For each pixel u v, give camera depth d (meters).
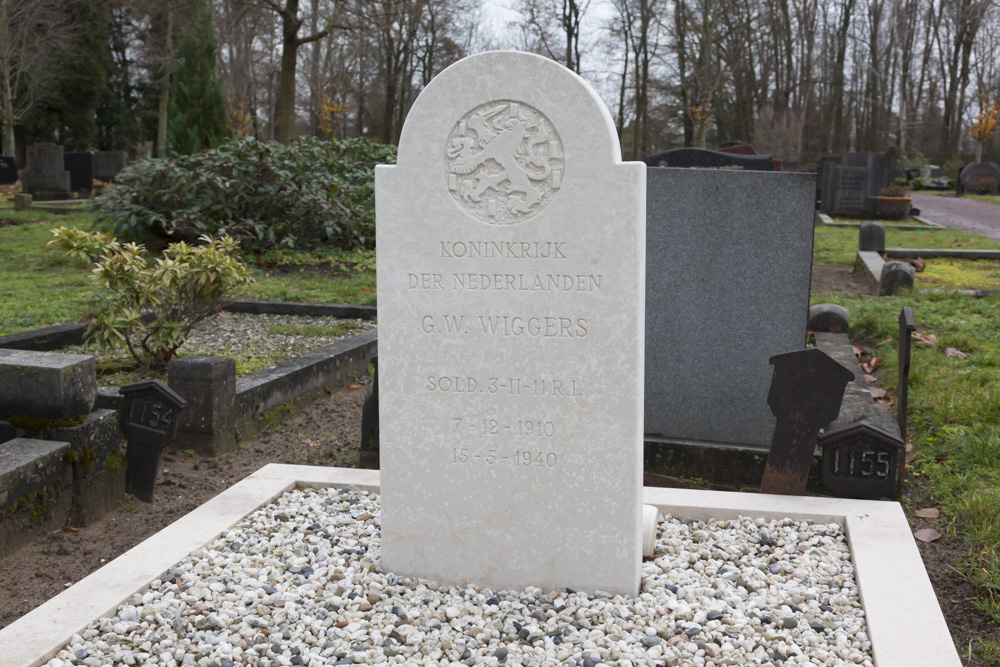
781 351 5.76
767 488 4.84
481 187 3.63
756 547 4.27
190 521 4.45
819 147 53.09
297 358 7.43
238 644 3.34
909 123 58.72
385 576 3.95
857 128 61.44
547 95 3.51
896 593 3.65
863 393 6.41
